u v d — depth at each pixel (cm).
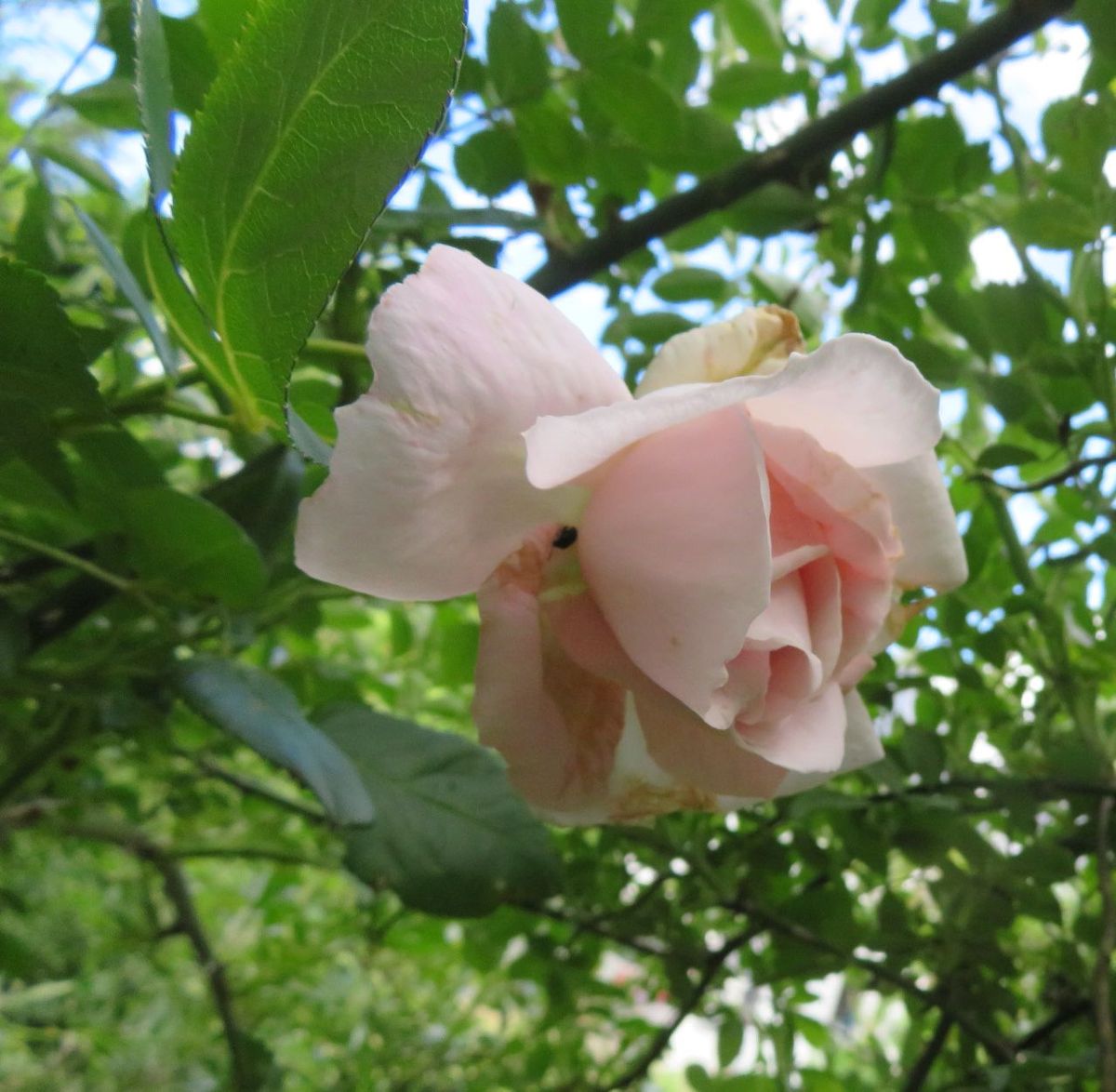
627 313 27
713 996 29
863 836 24
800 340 15
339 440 12
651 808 16
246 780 31
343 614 32
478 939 31
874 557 14
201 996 45
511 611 14
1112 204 21
